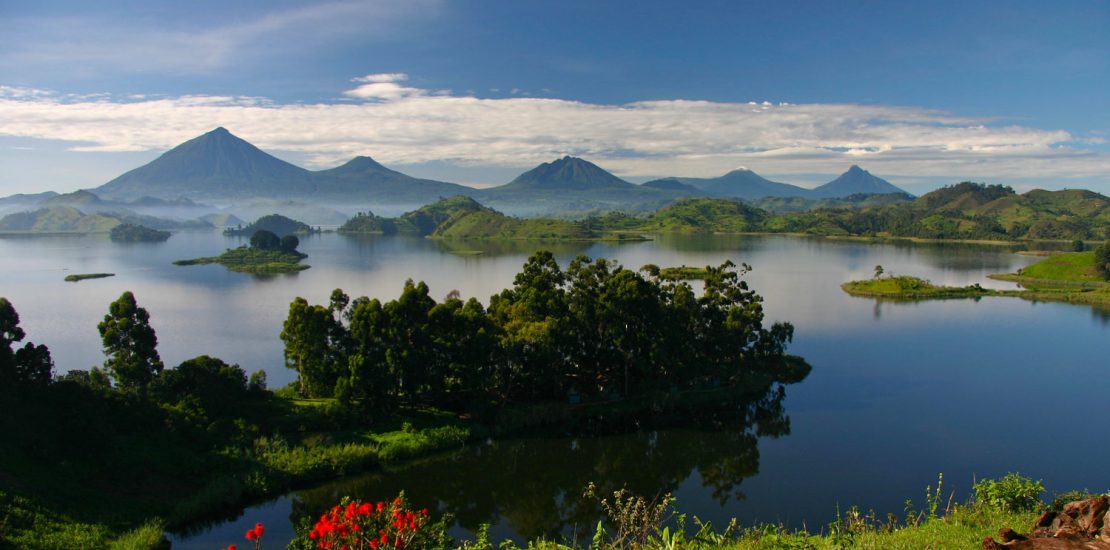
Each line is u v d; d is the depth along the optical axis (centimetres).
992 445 6284
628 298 7300
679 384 7850
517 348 6881
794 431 6706
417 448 5884
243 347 10588
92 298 15850
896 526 3494
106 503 4409
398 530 2125
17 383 5144
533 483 5472
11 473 4231
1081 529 2145
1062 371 9106
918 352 10212
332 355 6769
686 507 4969
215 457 5256
